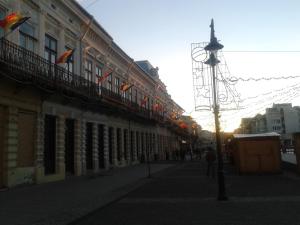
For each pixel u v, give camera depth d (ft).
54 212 36.29
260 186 55.26
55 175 73.20
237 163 84.07
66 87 72.28
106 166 106.73
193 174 86.48
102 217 33.63
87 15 92.53
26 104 64.08
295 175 75.20
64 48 82.89
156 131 188.14
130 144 138.21
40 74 63.21
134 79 148.25
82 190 55.67
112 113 110.93
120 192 52.42
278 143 80.28
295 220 28.99
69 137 84.79
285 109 353.72
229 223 28.48
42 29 72.33
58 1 78.59
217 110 42.70
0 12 59.82
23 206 40.27
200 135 397.39
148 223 29.55
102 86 101.65
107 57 112.57
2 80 56.13
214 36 42.39
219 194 41.55
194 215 32.50
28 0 67.36
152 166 125.80
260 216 31.07
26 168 63.36
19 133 62.59
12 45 57.00
